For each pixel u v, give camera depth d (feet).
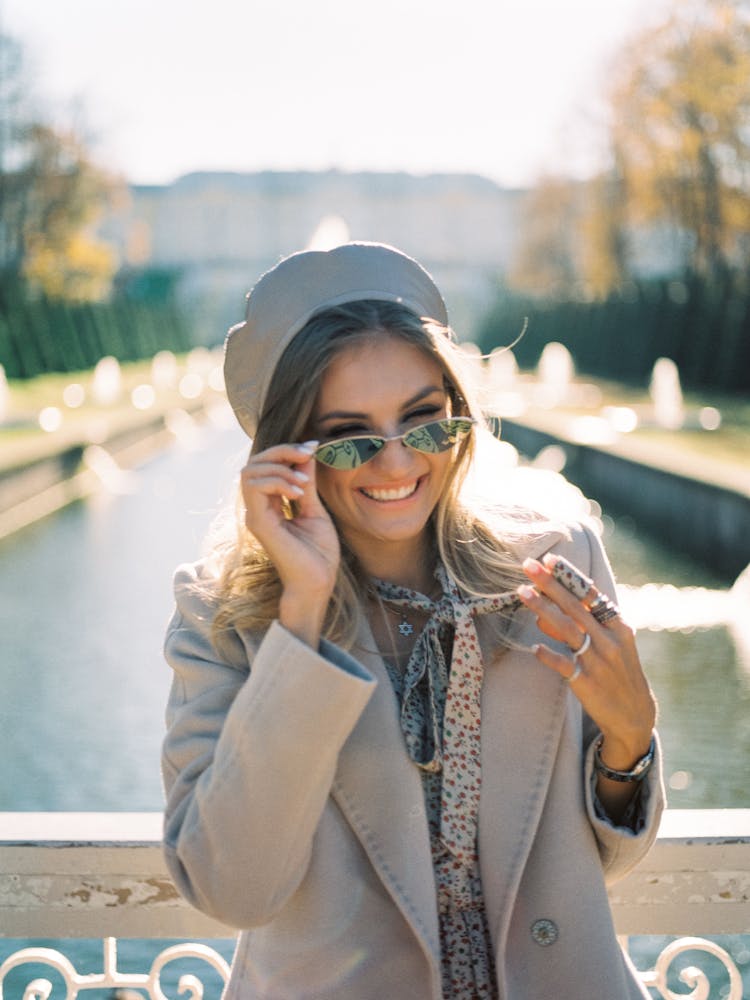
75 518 79.87
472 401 7.06
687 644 41.93
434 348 6.85
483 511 7.46
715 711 33.37
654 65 165.07
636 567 61.05
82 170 210.79
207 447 131.75
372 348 6.80
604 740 6.93
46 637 45.16
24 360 171.73
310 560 6.47
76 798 27.53
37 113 205.87
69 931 8.46
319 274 6.89
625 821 7.09
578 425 108.99
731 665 38.78
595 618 6.72
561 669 6.67
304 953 6.80
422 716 6.93
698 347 158.61
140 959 18.16
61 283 217.36
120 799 27.37
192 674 7.02
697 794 26.89
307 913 6.81
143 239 336.29
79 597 52.95
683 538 65.87
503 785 6.88
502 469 7.72
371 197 400.88
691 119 160.25
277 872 6.42
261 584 6.97
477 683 6.91
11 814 8.86
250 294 7.07
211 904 6.48
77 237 219.41
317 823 6.65
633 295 197.47
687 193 167.02
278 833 6.35
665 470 69.00
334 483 6.93
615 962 6.89
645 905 8.57
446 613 6.97
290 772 6.26
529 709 6.94
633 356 186.70
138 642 43.96
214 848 6.39
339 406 6.84
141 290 367.86
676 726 32.04
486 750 6.90
